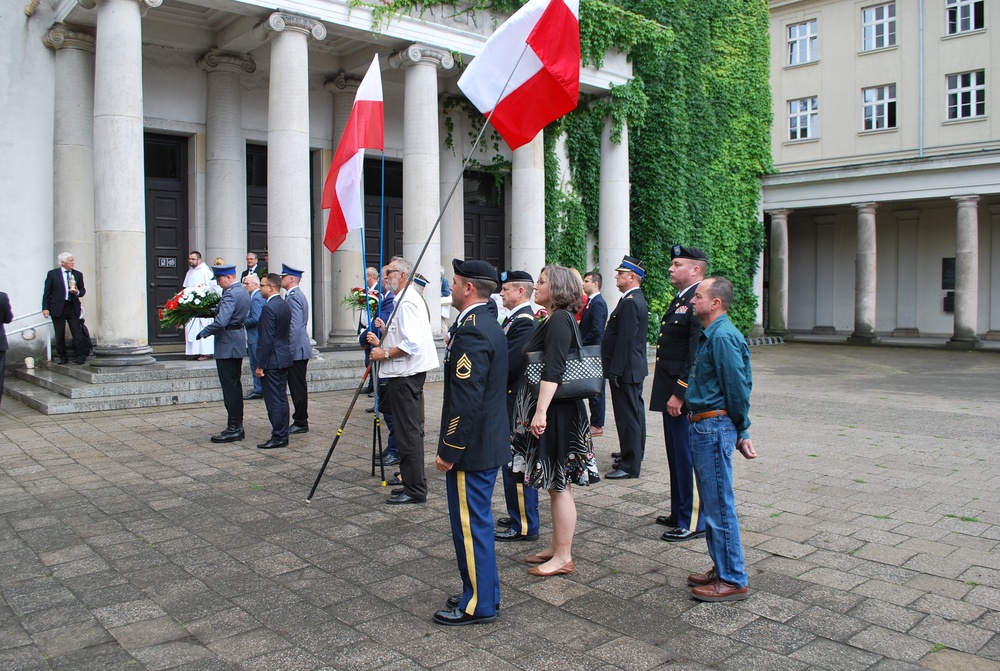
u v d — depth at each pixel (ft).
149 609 13.66
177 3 42.86
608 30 57.00
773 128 94.07
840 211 95.25
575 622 13.10
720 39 78.43
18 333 42.32
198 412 33.58
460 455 12.86
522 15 19.44
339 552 16.65
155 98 47.21
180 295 38.88
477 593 12.95
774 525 18.39
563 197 61.36
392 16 44.57
